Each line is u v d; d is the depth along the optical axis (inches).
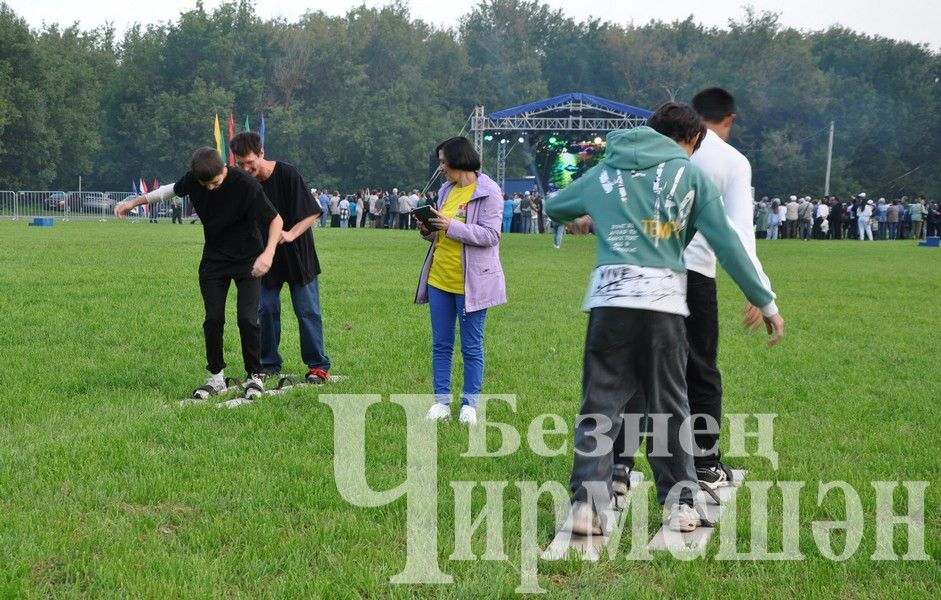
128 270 589.0
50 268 587.5
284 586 124.6
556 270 706.2
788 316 446.0
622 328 144.6
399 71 3294.8
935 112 2979.8
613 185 149.7
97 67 3120.1
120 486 164.1
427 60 3422.7
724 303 504.7
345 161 3031.5
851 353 336.8
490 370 286.5
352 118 2992.1
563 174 1957.4
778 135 2795.3
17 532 140.6
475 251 224.8
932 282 660.1
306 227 261.9
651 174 147.0
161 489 161.2
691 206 145.9
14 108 2449.6
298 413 224.5
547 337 355.6
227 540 142.9
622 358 146.4
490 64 3563.0
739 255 145.2
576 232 164.6
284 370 290.4
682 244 148.9
